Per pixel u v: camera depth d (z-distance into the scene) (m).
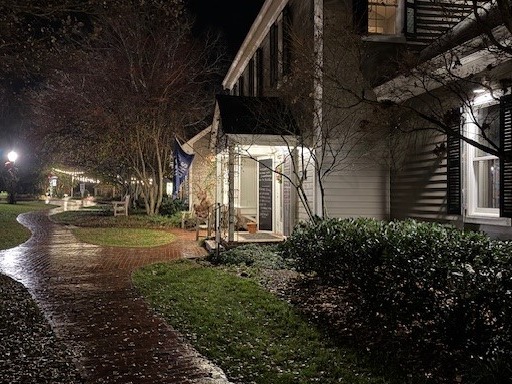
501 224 7.53
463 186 8.41
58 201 46.62
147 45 23.91
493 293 3.94
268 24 15.38
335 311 6.57
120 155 26.41
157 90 23.86
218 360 5.09
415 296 4.89
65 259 11.96
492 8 7.02
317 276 8.34
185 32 24.33
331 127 11.06
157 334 6.02
